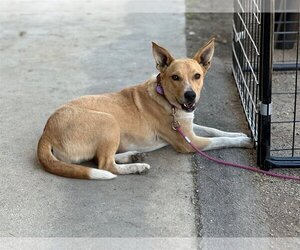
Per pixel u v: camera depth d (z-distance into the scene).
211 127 3.83
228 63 4.59
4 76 4.43
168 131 3.56
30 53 4.77
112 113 3.50
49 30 5.16
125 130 3.52
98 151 3.42
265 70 3.33
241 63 4.09
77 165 3.39
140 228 3.09
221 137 3.63
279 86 4.23
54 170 3.38
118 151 3.56
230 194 3.29
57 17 5.44
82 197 3.27
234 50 4.30
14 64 4.60
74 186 3.34
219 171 3.45
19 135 3.75
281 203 3.24
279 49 4.71
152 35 5.02
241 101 4.05
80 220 3.13
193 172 3.44
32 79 4.38
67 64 4.58
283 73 4.39
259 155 3.45
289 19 4.66
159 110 3.55
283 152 3.58
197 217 3.15
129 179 3.39
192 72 3.46
